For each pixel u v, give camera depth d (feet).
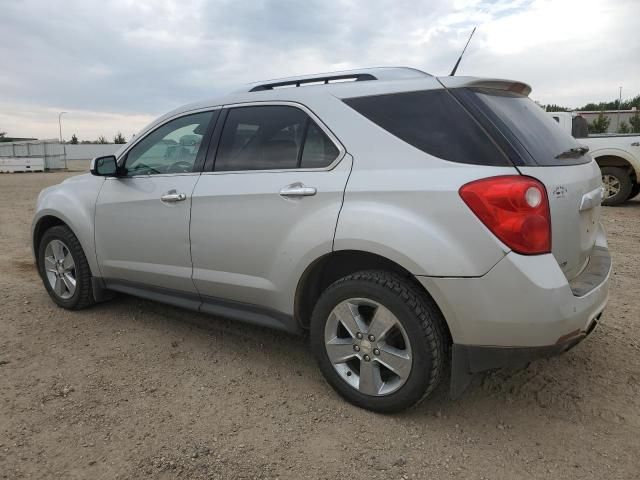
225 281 11.39
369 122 9.74
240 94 11.93
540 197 8.32
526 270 8.17
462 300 8.49
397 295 9.03
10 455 8.63
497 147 8.62
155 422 9.60
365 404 9.78
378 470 8.30
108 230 13.66
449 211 8.52
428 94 9.43
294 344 13.07
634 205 36.60
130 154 13.67
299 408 10.08
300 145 10.47
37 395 10.51
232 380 11.21
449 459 8.57
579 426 9.47
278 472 8.25
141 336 13.53
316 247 9.75
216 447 8.86
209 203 11.43
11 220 33.55
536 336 8.31
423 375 9.00
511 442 9.02
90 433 9.25
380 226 9.00
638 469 8.29
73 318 14.78
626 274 18.78
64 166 136.15
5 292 17.15
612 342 12.83
